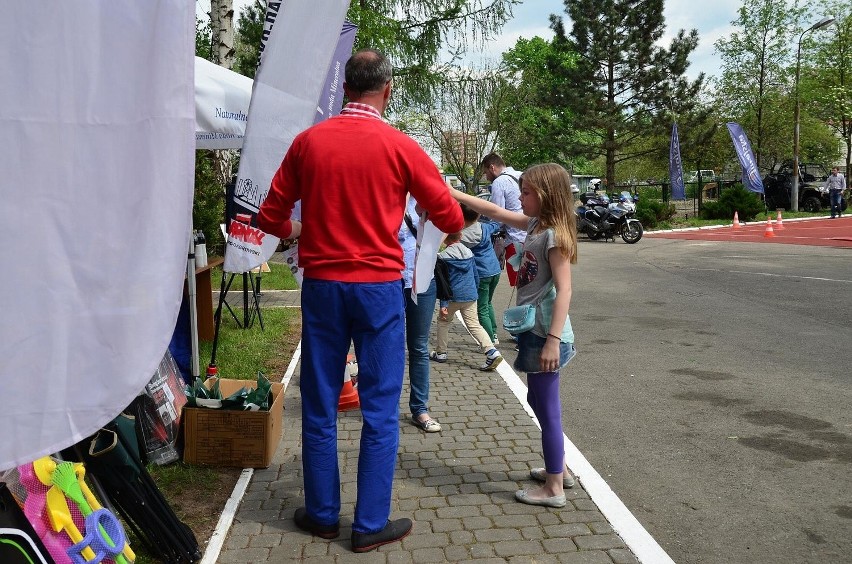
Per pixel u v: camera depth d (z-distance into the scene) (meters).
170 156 1.85
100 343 1.86
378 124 3.15
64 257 1.81
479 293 6.95
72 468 2.52
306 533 3.36
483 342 6.41
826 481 4.00
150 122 1.83
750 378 6.13
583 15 31.62
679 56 31.11
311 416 3.26
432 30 17.77
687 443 4.62
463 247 6.30
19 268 1.78
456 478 3.99
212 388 4.46
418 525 3.42
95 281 1.84
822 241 18.69
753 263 14.33
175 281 1.89
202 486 3.83
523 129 31.09
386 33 14.78
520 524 3.43
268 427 4.05
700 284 11.70
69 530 2.41
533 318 3.47
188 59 1.84
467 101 20.67
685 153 32.62
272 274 12.91
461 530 3.37
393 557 3.13
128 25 1.80
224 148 5.94
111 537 2.56
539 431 4.77
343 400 5.24
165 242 1.87
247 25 19.19
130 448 2.97
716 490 3.90
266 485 3.87
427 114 21.94
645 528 3.46
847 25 33.19
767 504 3.72
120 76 1.81
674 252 17.09
